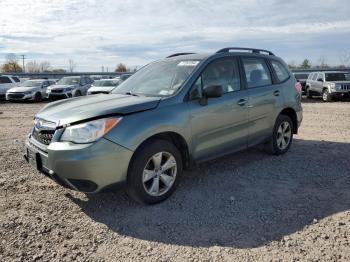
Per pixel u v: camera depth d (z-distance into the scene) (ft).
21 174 16.97
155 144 13.04
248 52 18.34
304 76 84.89
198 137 14.64
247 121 17.07
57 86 74.59
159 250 10.34
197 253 10.14
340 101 64.13
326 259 9.70
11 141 24.97
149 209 13.07
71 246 10.56
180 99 14.08
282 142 20.20
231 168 17.83
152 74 16.57
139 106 12.91
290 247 10.34
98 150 11.69
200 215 12.54
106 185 12.06
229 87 16.40
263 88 18.24
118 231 11.48
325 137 25.86
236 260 9.75
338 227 11.47
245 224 11.82
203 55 16.37
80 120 12.01
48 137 12.63
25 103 69.56
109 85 65.05
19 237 11.00
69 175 11.84
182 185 15.48
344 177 16.40
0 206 13.21
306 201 13.62
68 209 13.08
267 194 14.39
